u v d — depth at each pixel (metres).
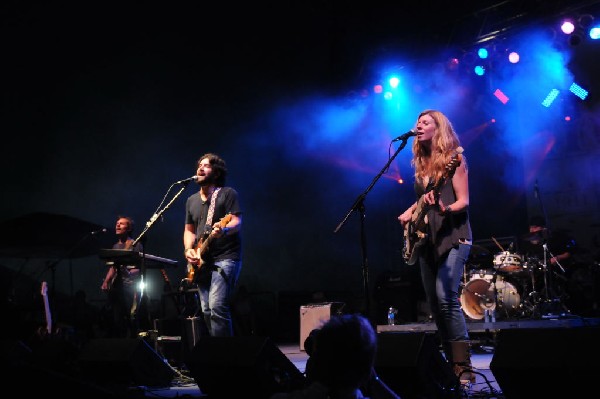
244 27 12.56
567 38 9.00
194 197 4.96
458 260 3.88
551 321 7.14
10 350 4.13
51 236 8.98
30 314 7.61
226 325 4.53
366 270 4.30
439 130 4.07
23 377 2.76
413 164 4.44
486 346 7.77
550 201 10.48
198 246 4.68
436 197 3.81
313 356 1.92
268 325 11.83
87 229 9.11
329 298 11.45
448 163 3.86
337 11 12.27
